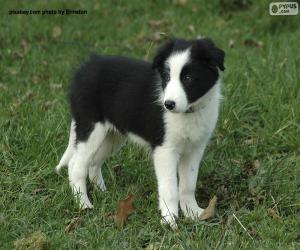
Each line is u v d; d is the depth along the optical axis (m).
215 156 8.33
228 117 8.91
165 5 13.84
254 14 13.05
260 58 10.84
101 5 13.76
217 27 12.72
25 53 11.49
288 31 12.32
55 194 7.39
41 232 6.58
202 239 6.41
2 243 6.40
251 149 8.48
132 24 12.99
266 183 7.55
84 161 7.47
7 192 7.39
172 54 6.60
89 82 7.41
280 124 8.85
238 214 7.02
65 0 13.78
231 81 9.77
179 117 6.80
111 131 7.62
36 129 8.62
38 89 10.02
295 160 8.16
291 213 7.20
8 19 12.83
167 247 6.30
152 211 7.11
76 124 7.53
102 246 6.38
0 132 8.59
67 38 12.26
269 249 6.30
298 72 9.88
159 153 7.01
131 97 7.19
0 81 10.52
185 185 7.27
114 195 7.50
